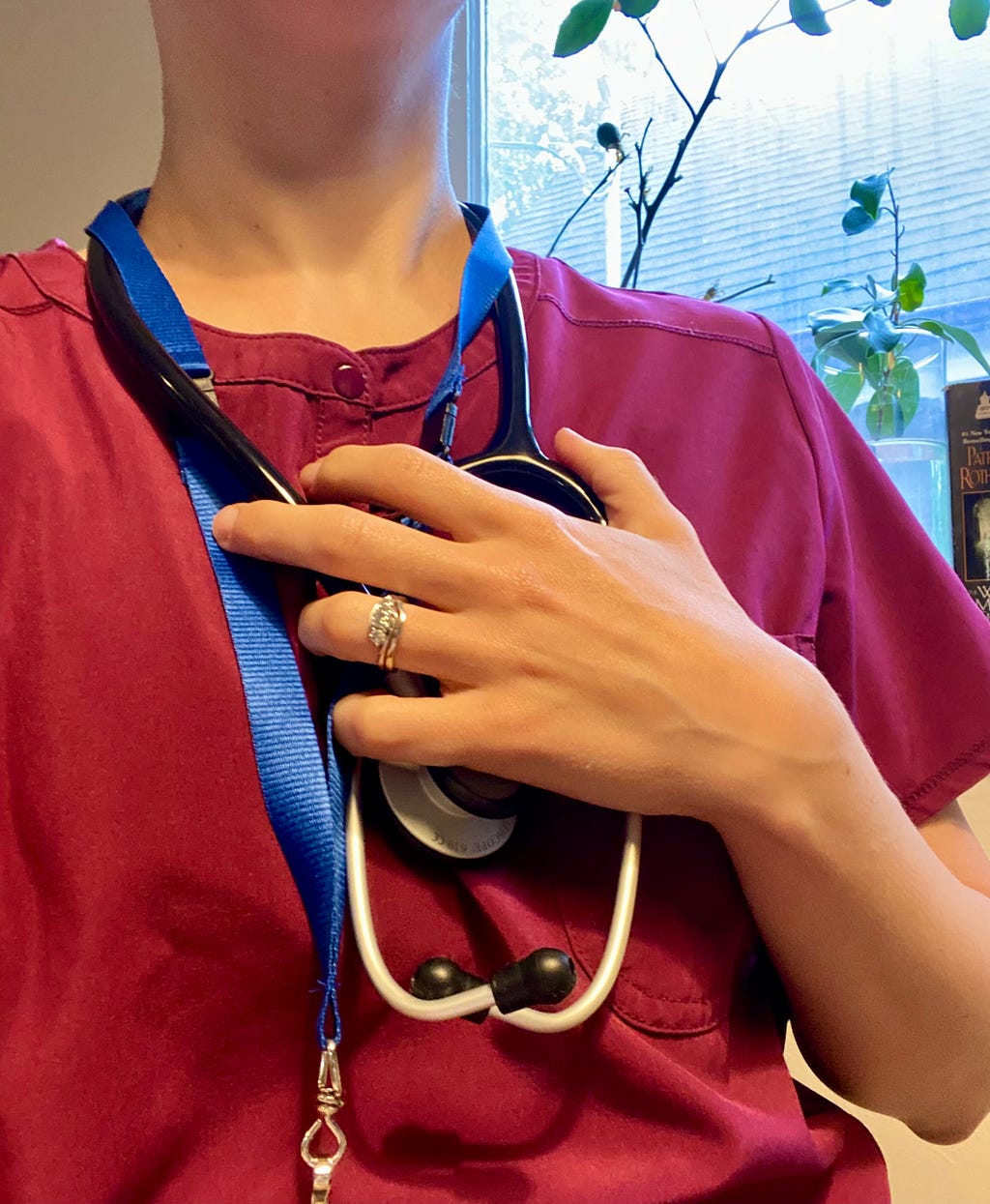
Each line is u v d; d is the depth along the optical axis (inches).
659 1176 17.3
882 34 48.4
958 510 40.7
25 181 51.0
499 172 54.3
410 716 16.1
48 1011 15.0
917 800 23.6
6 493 17.1
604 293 25.2
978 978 20.4
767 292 50.5
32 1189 14.2
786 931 19.4
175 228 23.0
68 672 16.2
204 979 16.1
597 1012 18.0
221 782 16.4
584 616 17.0
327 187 22.3
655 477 22.5
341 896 16.2
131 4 49.4
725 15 51.0
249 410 19.5
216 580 17.4
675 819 20.1
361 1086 16.8
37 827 15.7
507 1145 17.1
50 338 19.3
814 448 24.5
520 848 19.1
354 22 19.3
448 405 20.2
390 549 16.4
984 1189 35.7
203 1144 16.0
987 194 46.2
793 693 18.1
